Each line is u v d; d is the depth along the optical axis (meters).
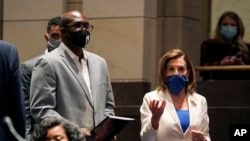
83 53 11.57
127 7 15.91
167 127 11.43
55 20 12.66
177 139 11.46
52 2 16.36
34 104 11.22
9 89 10.27
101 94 11.49
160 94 11.64
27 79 12.44
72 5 16.33
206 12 16.95
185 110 11.59
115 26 15.97
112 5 15.98
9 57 10.23
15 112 10.27
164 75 11.63
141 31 15.81
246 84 15.32
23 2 16.53
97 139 10.63
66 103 11.23
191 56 16.42
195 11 16.62
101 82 11.55
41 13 16.42
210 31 16.83
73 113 11.22
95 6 16.09
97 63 11.64
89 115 11.29
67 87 11.27
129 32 15.88
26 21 16.50
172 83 11.51
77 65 11.43
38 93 11.22
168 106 11.54
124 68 15.88
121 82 15.84
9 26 16.59
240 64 15.79
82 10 16.20
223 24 15.95
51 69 11.24
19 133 10.27
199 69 15.72
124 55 15.90
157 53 16.16
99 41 16.05
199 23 16.73
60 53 11.40
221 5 16.94
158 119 11.16
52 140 8.76
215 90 15.48
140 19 15.84
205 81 15.57
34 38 16.44
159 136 11.44
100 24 16.05
